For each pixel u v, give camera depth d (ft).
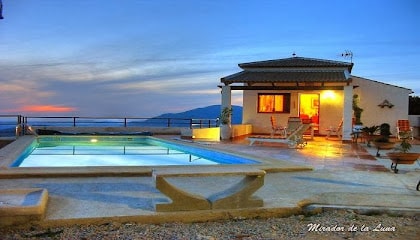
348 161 37.65
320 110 74.74
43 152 52.21
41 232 16.25
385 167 34.04
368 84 73.46
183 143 53.98
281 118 75.51
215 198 19.29
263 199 21.26
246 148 48.83
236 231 17.07
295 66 74.90
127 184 24.88
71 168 28.76
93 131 74.13
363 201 21.39
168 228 17.26
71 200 20.49
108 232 16.31
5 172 26.89
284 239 16.06
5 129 64.18
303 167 31.53
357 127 62.08
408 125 65.51
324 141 61.16
